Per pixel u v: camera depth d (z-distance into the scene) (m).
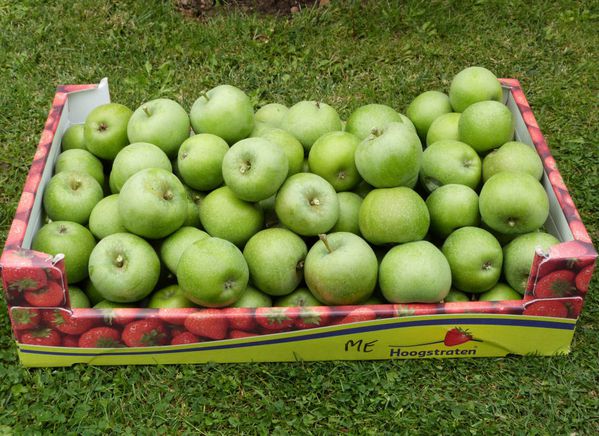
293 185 0.82
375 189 0.84
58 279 0.76
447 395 0.82
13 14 1.41
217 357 0.83
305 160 0.93
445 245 0.84
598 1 1.48
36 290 0.77
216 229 0.84
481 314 0.81
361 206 0.84
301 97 1.28
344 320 0.80
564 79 1.32
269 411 0.80
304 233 0.83
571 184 1.11
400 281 0.79
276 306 0.85
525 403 0.82
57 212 0.86
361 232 0.84
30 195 0.84
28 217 0.82
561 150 1.17
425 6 1.47
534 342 0.84
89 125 0.93
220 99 0.90
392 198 0.81
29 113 1.21
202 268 0.77
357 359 0.84
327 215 0.82
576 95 1.28
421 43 1.39
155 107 0.90
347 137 0.88
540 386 0.83
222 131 0.90
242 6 1.44
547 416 0.81
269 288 0.82
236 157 0.81
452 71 1.34
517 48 1.39
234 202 0.84
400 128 0.82
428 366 0.85
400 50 1.38
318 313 0.79
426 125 1.01
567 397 0.82
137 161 0.86
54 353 0.82
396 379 0.83
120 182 0.86
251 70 1.33
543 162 0.92
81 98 1.01
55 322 0.79
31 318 0.79
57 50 1.35
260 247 0.81
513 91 1.03
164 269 0.84
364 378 0.83
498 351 0.85
